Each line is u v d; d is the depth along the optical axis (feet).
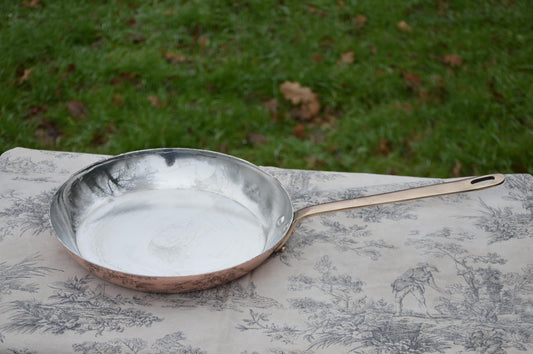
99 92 10.82
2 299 3.47
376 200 4.04
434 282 3.78
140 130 10.03
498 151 9.98
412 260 3.97
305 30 12.94
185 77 11.30
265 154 9.86
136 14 13.01
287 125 10.54
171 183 4.42
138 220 4.09
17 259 3.82
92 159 5.06
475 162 9.82
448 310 3.56
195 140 10.06
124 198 4.27
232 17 13.08
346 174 5.03
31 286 3.59
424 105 11.05
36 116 10.27
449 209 4.53
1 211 4.26
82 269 3.77
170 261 3.74
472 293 3.70
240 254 3.84
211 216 4.17
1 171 4.76
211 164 4.47
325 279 3.78
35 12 12.59
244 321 3.41
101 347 3.19
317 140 10.25
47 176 4.75
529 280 3.82
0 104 10.26
